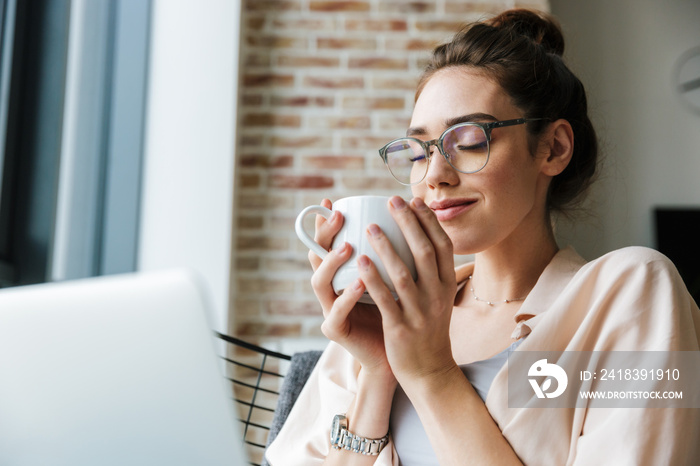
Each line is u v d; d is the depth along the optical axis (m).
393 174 1.02
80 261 2.39
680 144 3.52
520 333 0.92
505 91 0.98
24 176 1.95
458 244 0.95
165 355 0.54
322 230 0.81
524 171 0.97
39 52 2.00
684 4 3.62
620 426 0.75
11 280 1.89
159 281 0.54
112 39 2.54
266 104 2.70
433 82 1.02
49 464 0.55
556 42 1.22
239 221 2.63
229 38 2.55
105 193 2.46
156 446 0.54
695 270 3.36
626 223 3.41
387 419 0.96
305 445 1.04
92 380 0.54
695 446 0.76
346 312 0.81
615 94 3.56
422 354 0.82
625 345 0.81
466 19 2.71
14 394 0.55
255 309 2.57
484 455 0.80
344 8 2.74
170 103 2.52
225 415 0.54
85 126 2.43
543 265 1.04
